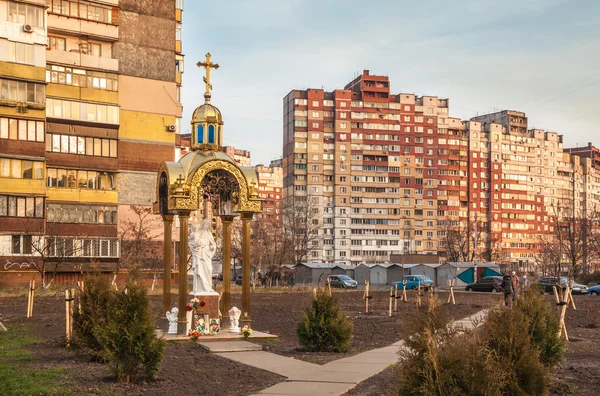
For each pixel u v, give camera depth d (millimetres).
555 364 14555
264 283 66938
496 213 149125
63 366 14070
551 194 161750
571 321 27203
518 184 153375
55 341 18109
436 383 9055
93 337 14820
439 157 143375
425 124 142500
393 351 17234
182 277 18766
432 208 141375
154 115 62594
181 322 18672
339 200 135875
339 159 136500
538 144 158250
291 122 137000
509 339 10719
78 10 58438
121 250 58094
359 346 18406
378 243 137250
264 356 16078
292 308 32250
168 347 17188
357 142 137750
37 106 52188
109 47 60469
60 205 56562
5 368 13641
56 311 29578
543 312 14664
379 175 138500
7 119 51125
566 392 12188
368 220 137250
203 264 19609
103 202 58500
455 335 9789
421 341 9383
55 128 56531
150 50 62781
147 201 61562
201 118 19844
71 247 53656
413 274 74688
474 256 91812
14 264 50938
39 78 52500
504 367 10312
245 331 18953
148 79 62500
